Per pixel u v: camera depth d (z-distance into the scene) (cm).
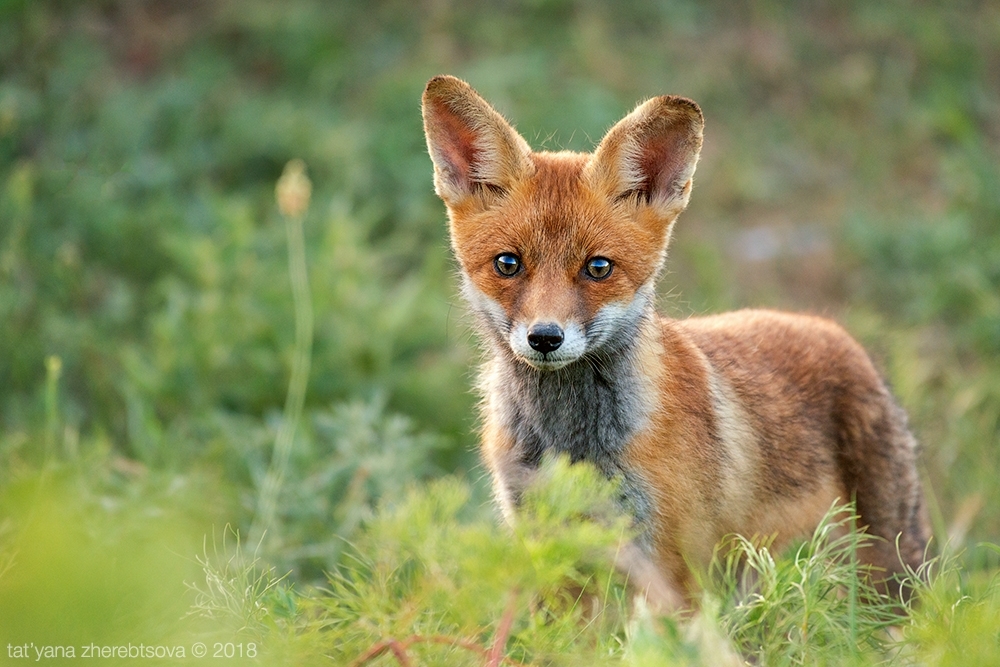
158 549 747
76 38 1811
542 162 864
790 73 2008
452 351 1405
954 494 1179
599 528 670
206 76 1788
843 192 1820
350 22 1980
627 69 1936
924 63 2020
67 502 872
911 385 1270
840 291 1620
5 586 623
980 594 753
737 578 860
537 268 823
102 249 1449
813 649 696
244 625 707
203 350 1266
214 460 1140
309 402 1276
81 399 1257
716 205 1784
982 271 1525
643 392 819
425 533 621
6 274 1299
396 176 1656
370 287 1407
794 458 907
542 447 848
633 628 670
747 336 953
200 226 1491
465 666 665
